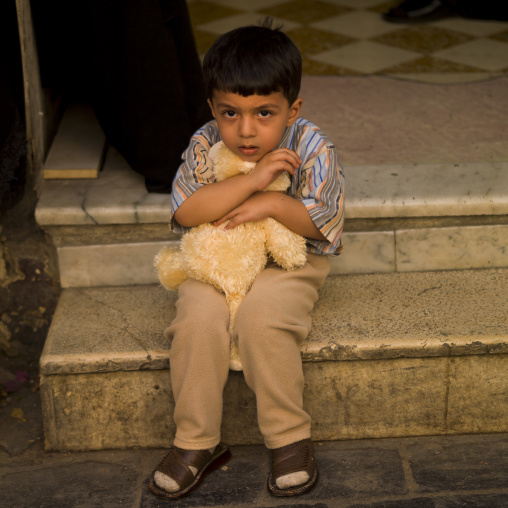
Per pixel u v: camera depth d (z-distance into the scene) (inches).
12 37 90.4
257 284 76.9
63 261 95.3
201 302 75.9
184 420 75.6
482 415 84.1
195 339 73.7
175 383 75.8
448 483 77.3
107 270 95.9
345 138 111.8
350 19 173.8
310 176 77.4
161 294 93.8
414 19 168.7
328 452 82.7
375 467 80.0
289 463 75.7
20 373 98.7
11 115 85.7
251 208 75.4
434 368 81.7
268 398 74.3
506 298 87.8
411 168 99.4
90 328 86.5
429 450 82.4
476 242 93.7
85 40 96.0
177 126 95.0
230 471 80.2
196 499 76.3
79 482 79.8
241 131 71.7
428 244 93.7
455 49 151.3
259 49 69.9
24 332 100.7
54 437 84.4
